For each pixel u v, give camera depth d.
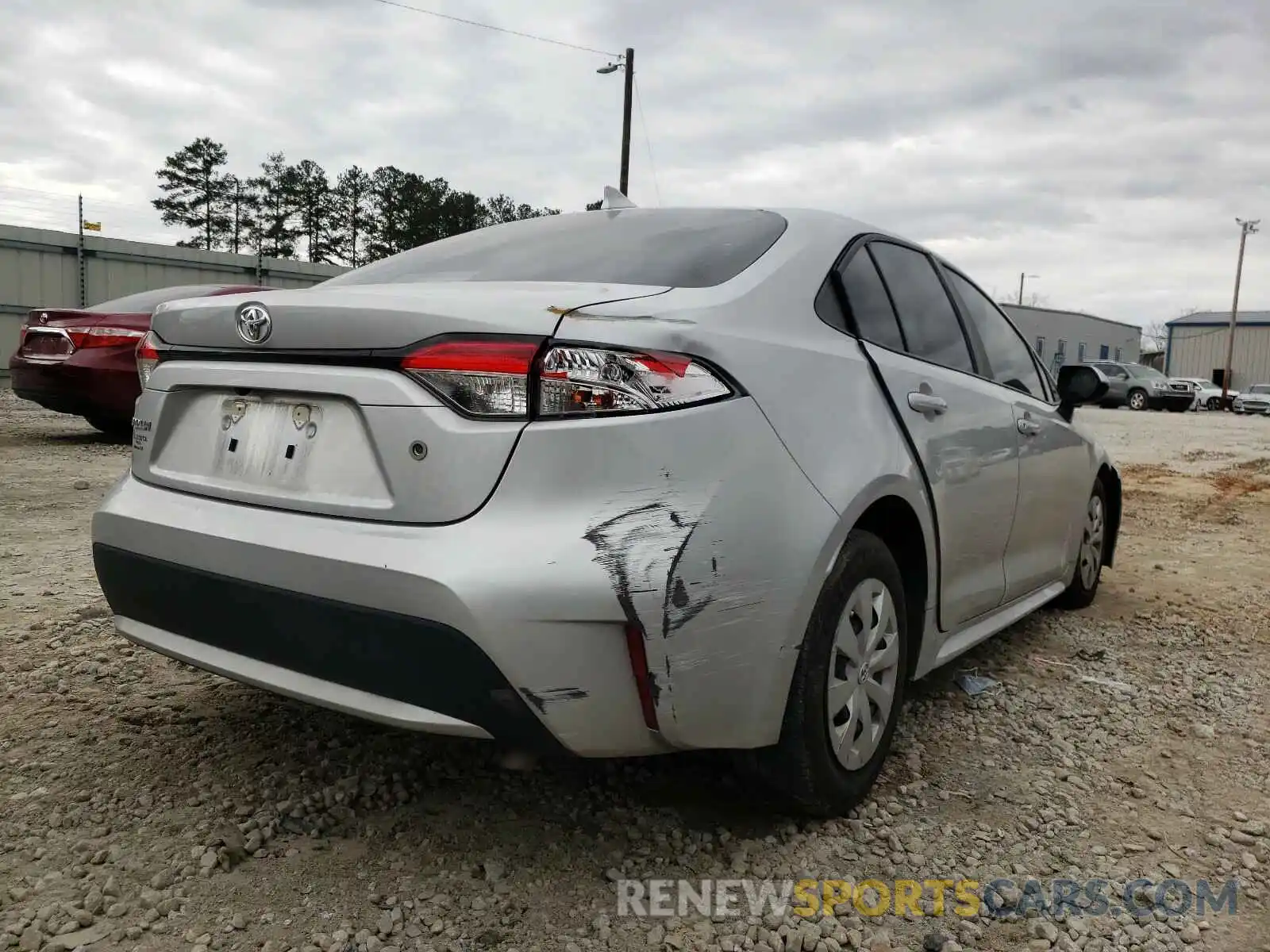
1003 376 3.64
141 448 2.54
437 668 1.92
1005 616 3.62
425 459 1.98
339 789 2.55
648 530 1.94
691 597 1.97
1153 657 4.05
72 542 5.21
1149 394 30.02
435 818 2.45
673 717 2.00
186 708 3.06
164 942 1.93
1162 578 5.58
